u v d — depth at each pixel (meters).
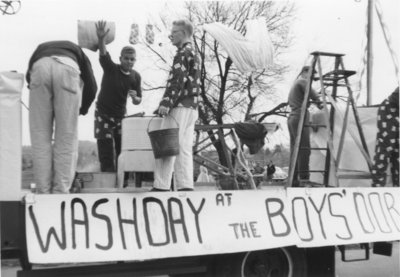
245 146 6.10
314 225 5.08
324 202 5.21
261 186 5.88
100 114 5.73
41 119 4.44
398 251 8.40
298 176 6.12
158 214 4.50
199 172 6.57
